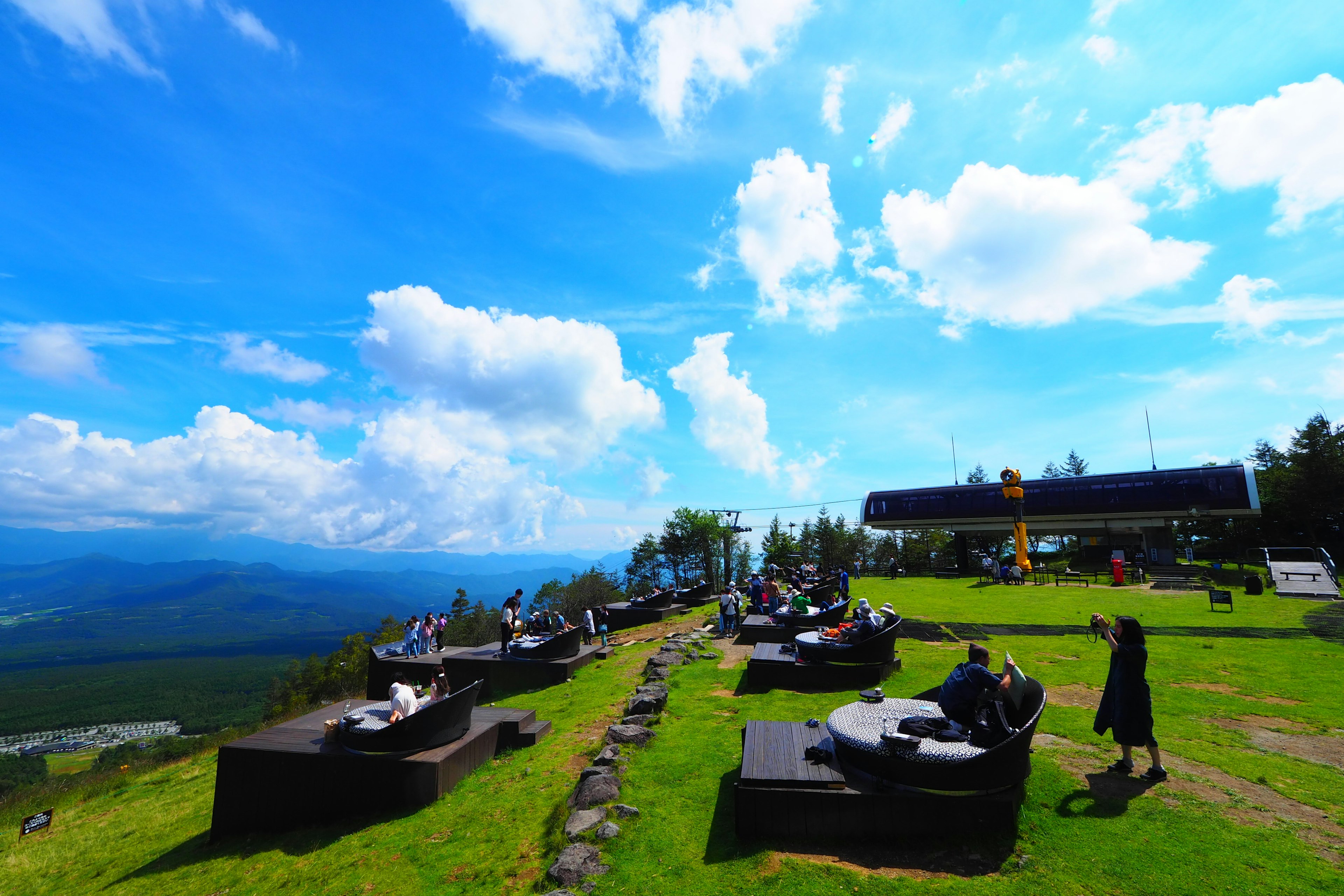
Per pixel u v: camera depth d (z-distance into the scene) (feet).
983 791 17.29
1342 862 15.29
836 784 18.08
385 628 242.17
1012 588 88.28
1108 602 69.26
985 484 135.64
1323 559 81.05
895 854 16.85
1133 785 19.93
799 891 15.42
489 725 30.48
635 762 25.25
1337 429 147.33
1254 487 107.96
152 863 26.27
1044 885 14.98
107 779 53.06
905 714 20.62
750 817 18.19
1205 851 15.98
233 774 27.14
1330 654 39.09
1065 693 31.50
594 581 243.19
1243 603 65.51
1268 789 19.58
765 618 57.88
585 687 44.01
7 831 38.81
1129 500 118.11
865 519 144.97
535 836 20.68
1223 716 27.25
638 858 17.88
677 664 45.85
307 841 24.50
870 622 36.96
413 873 19.83
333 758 26.17
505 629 53.26
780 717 30.17
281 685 331.16
